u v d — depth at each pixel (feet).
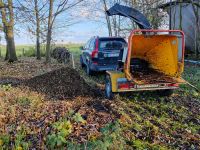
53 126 22.85
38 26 75.87
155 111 30.63
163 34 33.40
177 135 24.08
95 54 50.70
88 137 21.44
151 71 37.50
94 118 25.85
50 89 38.32
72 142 20.43
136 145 21.63
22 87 39.22
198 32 71.00
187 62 69.62
